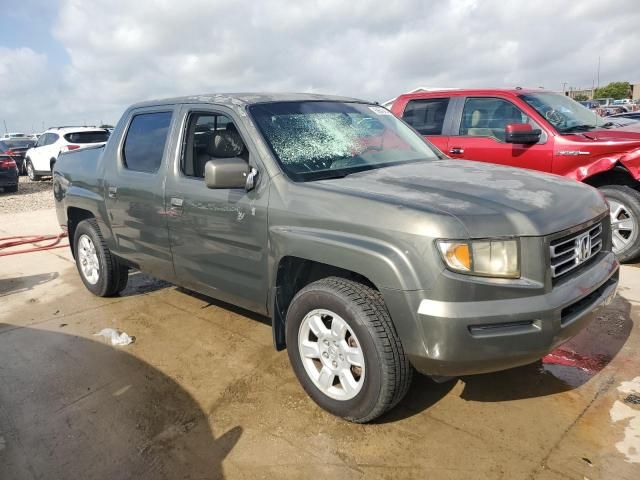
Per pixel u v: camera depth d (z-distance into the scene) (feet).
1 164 47.75
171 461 9.04
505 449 8.93
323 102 13.20
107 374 12.13
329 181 10.35
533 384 10.93
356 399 9.39
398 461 8.77
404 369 8.94
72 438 9.78
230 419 10.17
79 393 11.36
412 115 23.32
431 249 8.14
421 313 8.21
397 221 8.55
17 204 41.32
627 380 10.90
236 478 8.56
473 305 8.07
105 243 16.43
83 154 17.57
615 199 18.28
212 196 11.66
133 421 10.24
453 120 21.89
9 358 13.15
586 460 8.57
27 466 9.06
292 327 10.32
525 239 8.32
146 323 15.03
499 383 11.02
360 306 9.02
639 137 17.76
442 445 9.11
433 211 8.43
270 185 10.53
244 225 10.94
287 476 8.55
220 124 12.32
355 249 8.84
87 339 14.10
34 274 20.54
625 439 9.05
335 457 8.95
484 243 8.17
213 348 13.26
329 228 9.40
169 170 13.01
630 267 18.22
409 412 10.12
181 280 13.53
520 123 19.85
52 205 39.93
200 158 12.60
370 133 12.90
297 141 11.39
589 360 11.81
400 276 8.38
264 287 10.97
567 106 21.35
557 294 8.46
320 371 10.08
